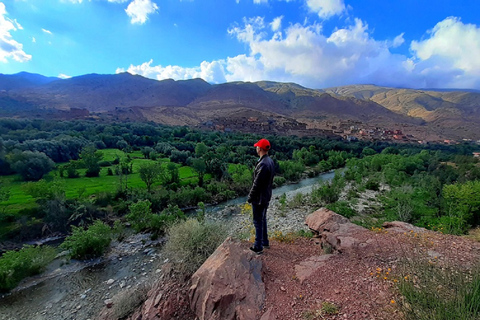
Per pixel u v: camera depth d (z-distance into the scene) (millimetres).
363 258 5461
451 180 42375
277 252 6254
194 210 33031
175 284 6082
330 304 4082
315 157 75875
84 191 33562
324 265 5340
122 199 32281
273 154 76812
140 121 174125
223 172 46875
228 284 4500
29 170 36938
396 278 4457
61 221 25625
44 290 14641
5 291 14523
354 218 21766
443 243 5996
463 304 3037
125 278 15578
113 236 21984
